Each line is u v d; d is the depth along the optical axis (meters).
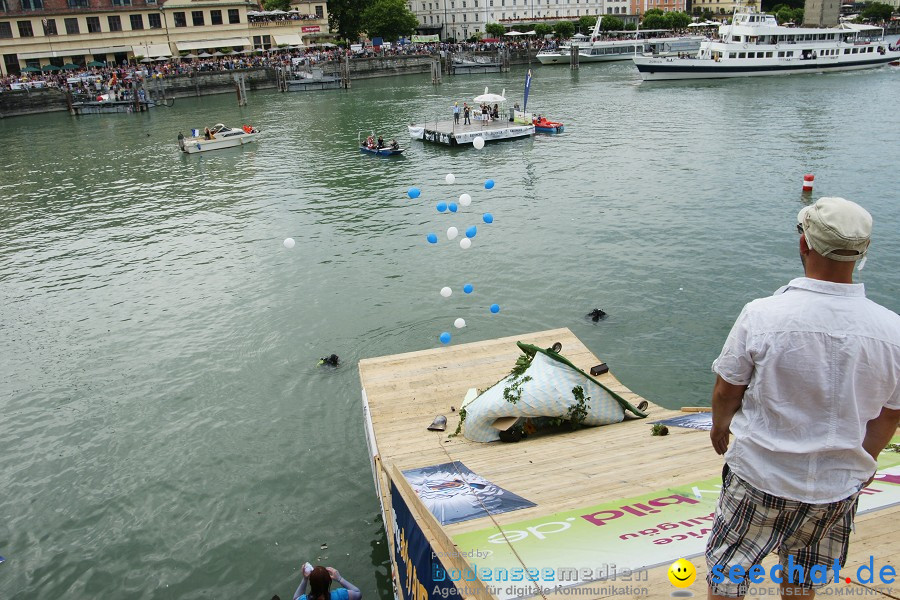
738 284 19.19
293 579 9.85
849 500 3.22
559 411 9.74
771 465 3.19
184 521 11.15
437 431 10.62
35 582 10.08
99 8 88.44
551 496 6.36
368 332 17.53
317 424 13.62
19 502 11.80
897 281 19.08
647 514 5.31
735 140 40.19
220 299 20.30
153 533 10.92
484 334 17.12
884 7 119.00
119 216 30.83
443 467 8.58
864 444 3.13
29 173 41.97
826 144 37.41
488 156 40.31
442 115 58.31
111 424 14.04
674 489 6.03
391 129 52.41
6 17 84.25
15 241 27.75
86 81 77.75
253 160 42.75
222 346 17.20
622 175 33.00
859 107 50.97
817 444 3.08
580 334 16.69
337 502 11.35
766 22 77.44
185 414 14.25
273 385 15.18
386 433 10.70
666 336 16.39
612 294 18.95
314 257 23.52
